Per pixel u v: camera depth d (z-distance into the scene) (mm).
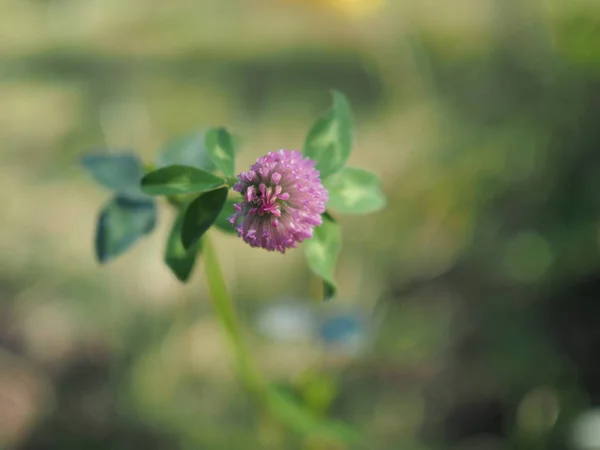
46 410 523
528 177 622
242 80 940
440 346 567
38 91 960
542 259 581
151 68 990
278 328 529
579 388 523
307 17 1054
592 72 641
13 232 702
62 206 740
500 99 693
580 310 561
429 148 709
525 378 533
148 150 817
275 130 837
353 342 522
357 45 964
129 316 601
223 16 1129
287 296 615
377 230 661
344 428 405
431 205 661
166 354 568
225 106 890
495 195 631
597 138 607
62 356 564
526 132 642
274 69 953
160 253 642
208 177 266
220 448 485
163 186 266
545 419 515
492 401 531
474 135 689
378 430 516
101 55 1062
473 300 590
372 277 625
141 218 340
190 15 1151
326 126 292
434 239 645
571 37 667
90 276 638
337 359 554
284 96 892
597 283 562
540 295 573
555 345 547
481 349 562
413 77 800
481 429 522
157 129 849
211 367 557
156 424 514
